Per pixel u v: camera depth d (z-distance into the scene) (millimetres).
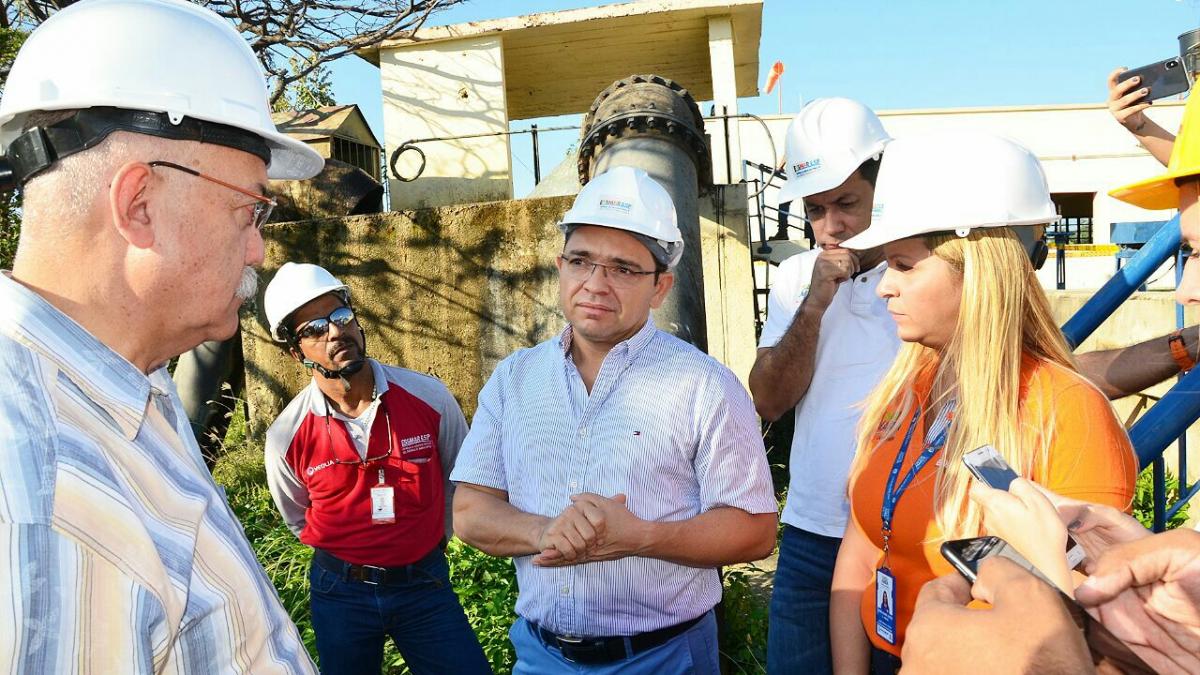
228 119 1269
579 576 2164
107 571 1009
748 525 2164
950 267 1713
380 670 3227
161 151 1208
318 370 3057
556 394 2291
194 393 7512
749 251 7656
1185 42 2510
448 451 3248
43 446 1018
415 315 7660
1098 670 969
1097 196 20031
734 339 7680
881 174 1843
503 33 9352
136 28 1234
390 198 9523
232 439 7520
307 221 7754
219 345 7531
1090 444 1529
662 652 2178
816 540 2643
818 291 2604
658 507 2186
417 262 7637
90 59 1191
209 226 1270
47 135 1162
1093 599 1003
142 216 1198
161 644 1067
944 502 1656
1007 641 882
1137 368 2334
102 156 1175
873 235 1775
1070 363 1694
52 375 1102
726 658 3789
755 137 19328
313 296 2980
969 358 1648
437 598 3105
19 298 1119
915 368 1933
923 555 1740
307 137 10016
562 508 2219
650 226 2199
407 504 3043
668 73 11289
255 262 1398
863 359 2590
